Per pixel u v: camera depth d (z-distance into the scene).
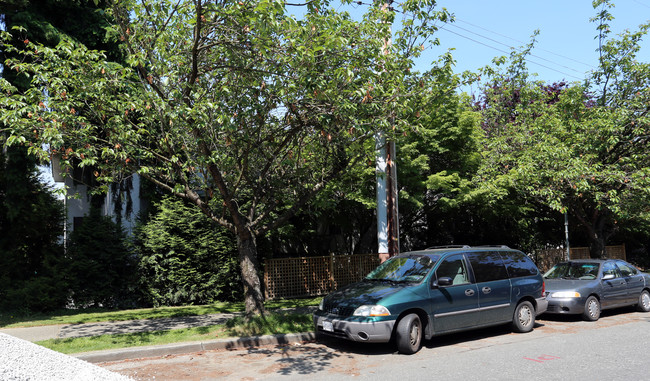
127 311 12.25
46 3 13.41
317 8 8.98
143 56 8.77
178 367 7.04
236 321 9.35
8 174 12.63
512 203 16.58
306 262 15.05
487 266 9.13
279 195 11.27
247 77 9.16
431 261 8.52
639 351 7.61
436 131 14.34
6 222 12.98
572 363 6.88
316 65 8.97
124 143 8.85
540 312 9.88
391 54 10.20
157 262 13.32
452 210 16.84
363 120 9.35
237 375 6.54
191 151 10.08
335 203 13.15
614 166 14.15
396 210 11.75
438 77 10.16
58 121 8.07
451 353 7.69
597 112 14.77
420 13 10.20
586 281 11.23
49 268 12.51
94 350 7.72
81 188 16.14
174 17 9.34
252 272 9.87
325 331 8.06
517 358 7.25
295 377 6.38
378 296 7.76
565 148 13.70
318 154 11.00
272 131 10.09
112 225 13.65
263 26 7.68
